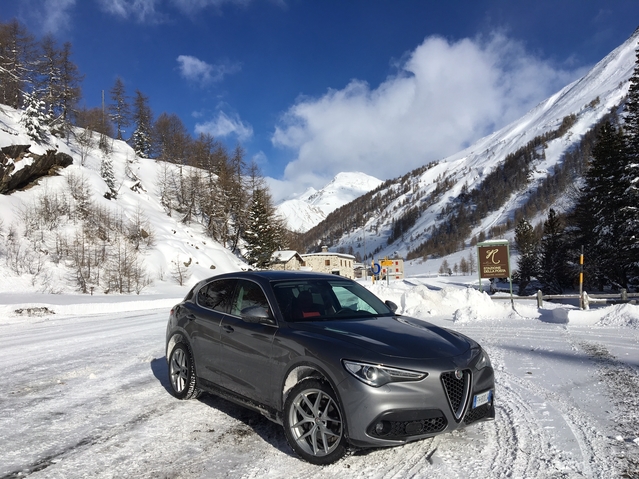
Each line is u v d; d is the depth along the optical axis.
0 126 45.19
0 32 65.25
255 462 3.64
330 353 3.59
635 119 32.25
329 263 89.81
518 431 4.19
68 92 72.38
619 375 6.09
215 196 72.12
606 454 3.59
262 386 4.16
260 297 4.68
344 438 3.42
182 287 43.47
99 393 5.85
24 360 8.23
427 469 3.42
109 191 54.75
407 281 57.47
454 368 3.54
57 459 3.69
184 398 5.45
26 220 39.62
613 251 33.78
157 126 107.88
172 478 3.33
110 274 38.19
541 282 44.66
